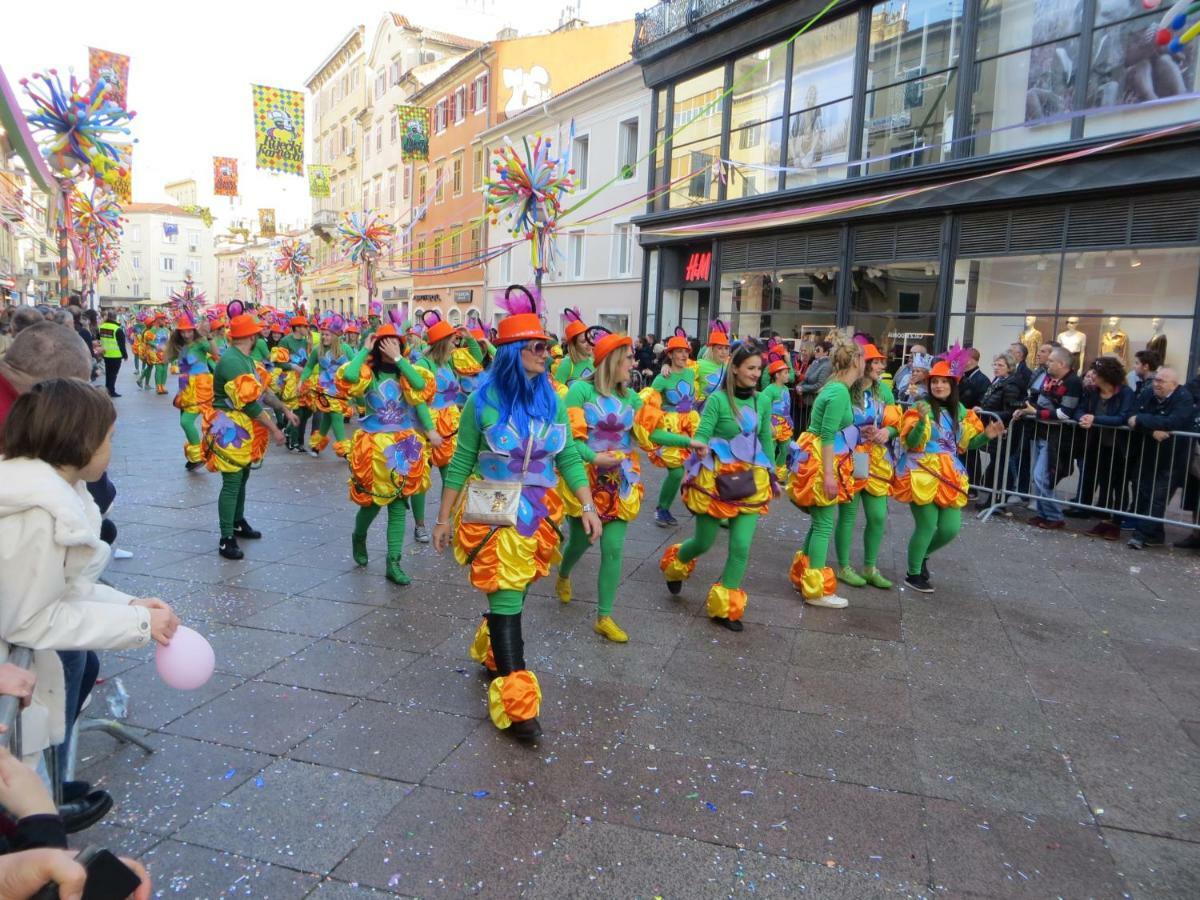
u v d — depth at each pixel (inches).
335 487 353.7
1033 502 343.3
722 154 709.9
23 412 78.4
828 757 132.6
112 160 411.8
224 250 3206.2
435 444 213.6
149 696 145.5
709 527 195.2
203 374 358.6
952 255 514.6
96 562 83.7
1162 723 149.0
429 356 281.7
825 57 605.3
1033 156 457.4
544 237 542.9
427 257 1402.6
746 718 145.6
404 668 161.2
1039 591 229.8
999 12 485.7
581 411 179.9
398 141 1528.1
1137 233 429.4
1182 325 414.3
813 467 205.6
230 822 109.7
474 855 104.5
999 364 337.1
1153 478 281.9
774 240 652.7
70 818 103.8
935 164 506.6
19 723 72.5
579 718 143.3
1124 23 421.4
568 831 110.3
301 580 215.9
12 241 1031.0
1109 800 122.6
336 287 1867.6
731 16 661.3
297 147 978.7
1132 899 100.4
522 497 134.8
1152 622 205.5
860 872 103.9
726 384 189.0
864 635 189.6
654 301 817.5
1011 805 120.4
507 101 1151.0
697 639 183.8
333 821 110.7
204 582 210.8
